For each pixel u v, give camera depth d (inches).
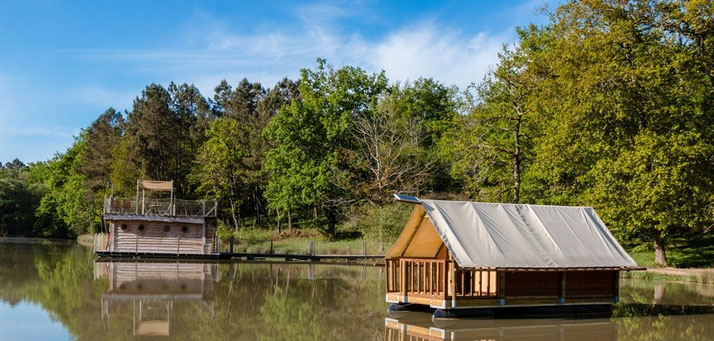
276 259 1626.5
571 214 738.2
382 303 759.1
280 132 2015.3
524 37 1731.1
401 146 1974.7
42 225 3169.3
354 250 1707.7
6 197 3157.0
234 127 2409.0
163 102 2551.7
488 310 645.9
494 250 627.8
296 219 2635.3
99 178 2645.2
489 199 1541.6
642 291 946.7
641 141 1137.4
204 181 2378.2
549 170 1406.3
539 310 666.2
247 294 823.1
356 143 2074.3
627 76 1149.1
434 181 2053.4
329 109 2036.2
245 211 2851.9
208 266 1326.3
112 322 584.1
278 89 3002.0
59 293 794.2
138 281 953.5
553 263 643.5
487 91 1562.5
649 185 1119.0
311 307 713.0
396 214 1712.6
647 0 1186.6
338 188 1972.2
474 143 1524.4
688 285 1050.1
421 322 610.2
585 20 1256.8
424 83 2608.3
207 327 567.2
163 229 1549.0
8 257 1441.9
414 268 704.4
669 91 1173.7
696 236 1562.5
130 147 2440.9
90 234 2790.4
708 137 1187.9
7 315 619.8
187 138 2812.5
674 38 1225.4
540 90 1387.8
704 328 597.0
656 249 1295.5
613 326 604.1
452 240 619.2
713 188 1158.3
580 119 1218.0
